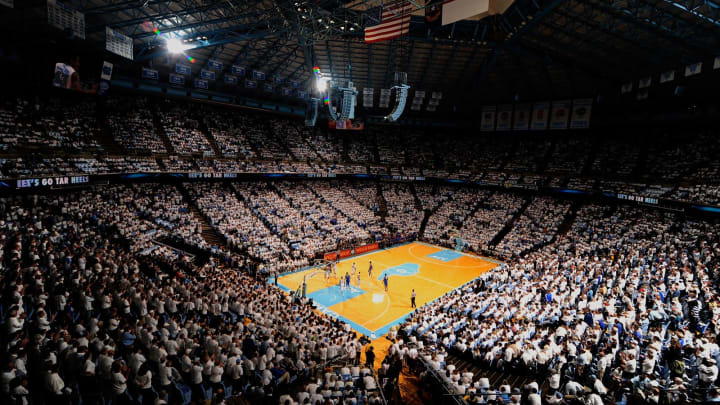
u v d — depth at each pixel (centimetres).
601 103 4969
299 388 1459
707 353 1369
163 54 3700
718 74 3256
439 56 4441
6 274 1620
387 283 3262
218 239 3853
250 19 3347
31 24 2805
